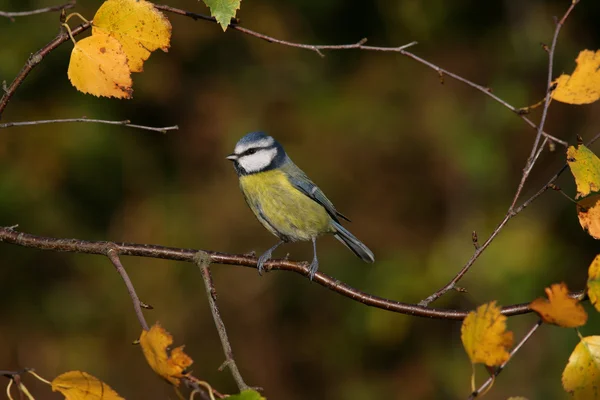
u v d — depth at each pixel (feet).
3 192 42.47
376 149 48.32
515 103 47.88
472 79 49.73
